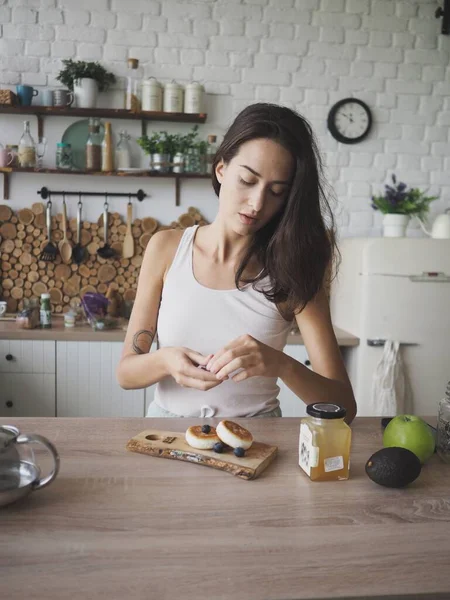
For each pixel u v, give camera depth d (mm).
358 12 3455
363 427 1342
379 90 3529
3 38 3236
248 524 859
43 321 3098
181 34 3352
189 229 1528
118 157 3297
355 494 979
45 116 3322
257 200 1266
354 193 3574
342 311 3354
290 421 1354
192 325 1442
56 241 3443
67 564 738
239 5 3371
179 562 751
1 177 3363
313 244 1351
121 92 3334
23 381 2982
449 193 3633
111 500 920
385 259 3006
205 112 3422
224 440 1104
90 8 3268
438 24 3518
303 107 3486
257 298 1440
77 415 3023
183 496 943
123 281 3510
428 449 1114
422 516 907
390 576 740
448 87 3570
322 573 739
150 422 1301
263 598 684
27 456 933
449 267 3035
